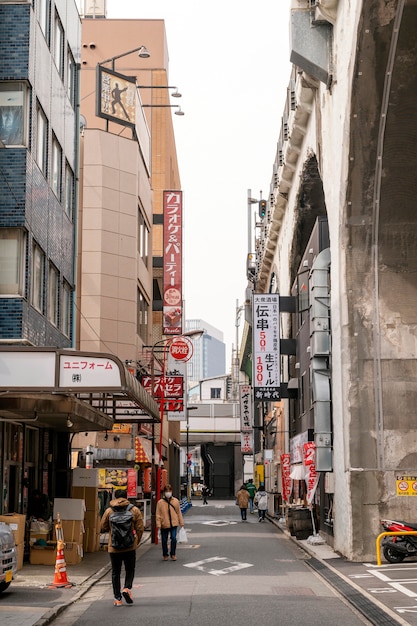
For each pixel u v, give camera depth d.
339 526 23.91
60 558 17.42
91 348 41.41
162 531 23.33
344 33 22.59
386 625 12.20
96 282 41.97
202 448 119.38
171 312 49.41
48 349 17.62
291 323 45.22
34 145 22.81
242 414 75.00
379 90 21.19
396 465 22.80
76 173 30.31
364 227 23.28
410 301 23.47
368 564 21.14
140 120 47.66
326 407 25.81
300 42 24.53
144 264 48.09
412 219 23.20
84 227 42.41
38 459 27.16
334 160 24.45
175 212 49.88
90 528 24.91
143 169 48.03
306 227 40.62
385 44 20.33
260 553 25.39
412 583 16.92
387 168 22.47
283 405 47.44
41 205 23.92
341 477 23.62
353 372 23.16
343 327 23.38
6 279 21.44
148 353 47.88
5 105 21.92
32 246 22.72
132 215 43.88
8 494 23.31
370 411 23.06
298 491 39.69
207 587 17.33
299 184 37.31
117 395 21.58
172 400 45.78
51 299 26.03
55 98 26.25
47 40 24.88
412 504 22.50
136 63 65.31
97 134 43.22
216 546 28.16
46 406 19.95
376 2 19.52
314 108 30.53
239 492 47.53
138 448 41.25
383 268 23.48
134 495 37.72
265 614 13.68
